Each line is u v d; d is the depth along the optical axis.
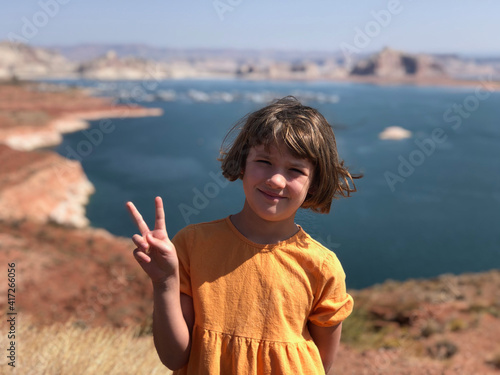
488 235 41.50
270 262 1.52
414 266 33.66
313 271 1.54
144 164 72.88
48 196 46.94
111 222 45.72
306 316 1.54
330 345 1.63
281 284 1.50
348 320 11.28
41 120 111.19
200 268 1.55
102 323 11.64
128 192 56.03
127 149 87.88
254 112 1.60
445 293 19.42
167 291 1.43
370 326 12.74
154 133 108.88
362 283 30.33
